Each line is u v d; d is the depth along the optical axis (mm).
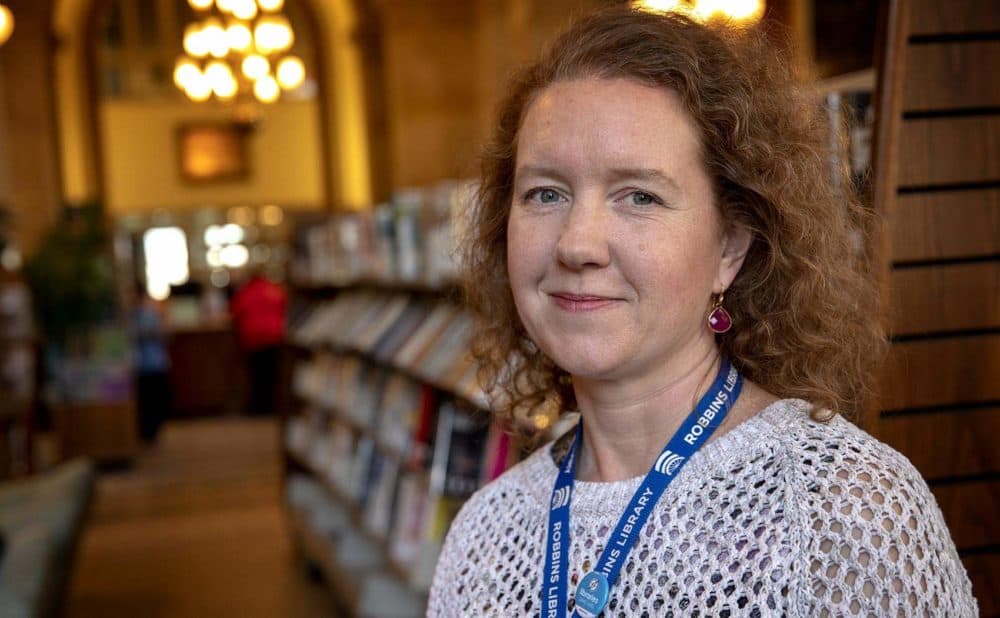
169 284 12633
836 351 1115
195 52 10031
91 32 12617
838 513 921
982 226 1673
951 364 1676
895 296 1649
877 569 899
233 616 4938
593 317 1013
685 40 1029
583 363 1022
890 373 1649
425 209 3875
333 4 12891
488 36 10016
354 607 4074
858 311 1174
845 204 1249
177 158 13016
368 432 4773
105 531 6691
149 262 14273
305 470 6789
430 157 10734
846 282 1143
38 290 8375
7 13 7480
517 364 1362
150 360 9727
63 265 8406
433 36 10656
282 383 6840
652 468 1042
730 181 1044
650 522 1021
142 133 12945
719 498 991
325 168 13281
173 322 12227
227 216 14742
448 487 2988
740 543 959
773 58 1084
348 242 5684
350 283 5836
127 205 12945
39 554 3523
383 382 4602
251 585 5398
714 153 1024
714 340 1123
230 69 10133
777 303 1100
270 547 6129
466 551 1220
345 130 13234
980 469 1690
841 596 905
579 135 1006
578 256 993
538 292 1058
